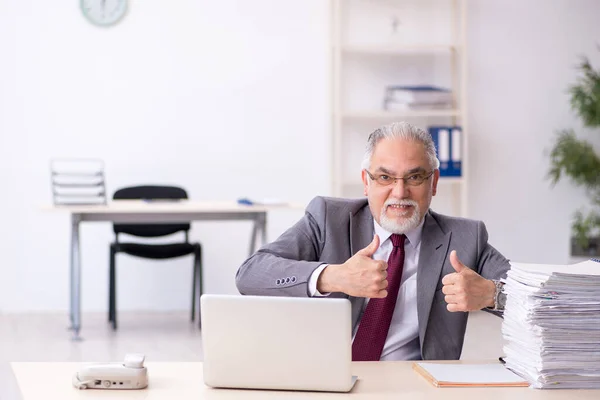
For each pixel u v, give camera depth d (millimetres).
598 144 6477
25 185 6051
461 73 6211
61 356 4770
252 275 2248
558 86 6449
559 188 6500
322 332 1821
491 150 6434
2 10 5969
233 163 6258
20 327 5605
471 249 2402
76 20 6043
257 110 6258
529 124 6449
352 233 2438
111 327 5637
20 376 1958
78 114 6078
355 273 2074
